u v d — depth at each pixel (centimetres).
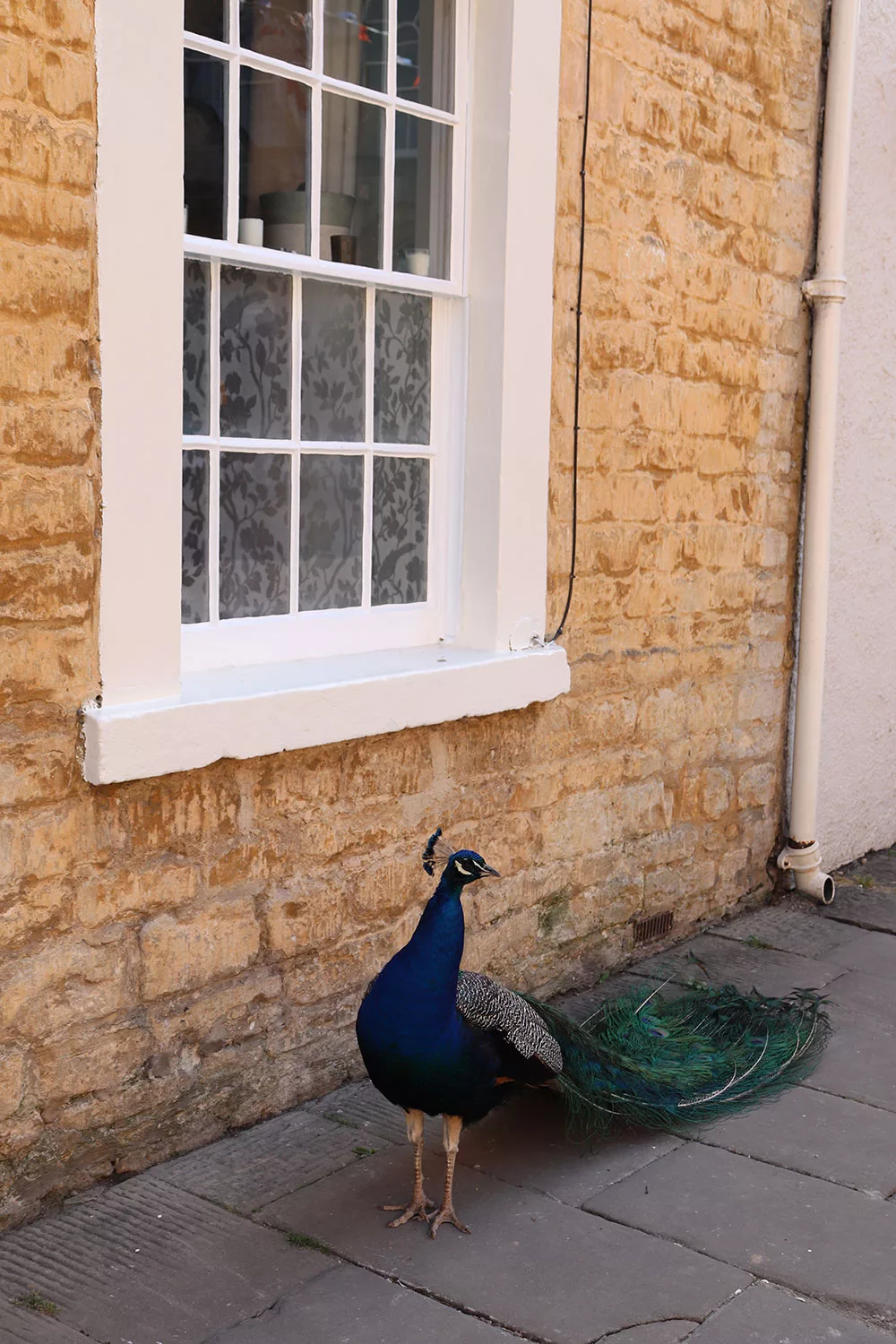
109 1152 398
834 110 673
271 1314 341
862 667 780
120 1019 395
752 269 646
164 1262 360
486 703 497
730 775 679
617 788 596
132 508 379
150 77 369
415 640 520
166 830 399
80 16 352
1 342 345
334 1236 378
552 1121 458
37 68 345
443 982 365
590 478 560
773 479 686
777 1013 512
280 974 443
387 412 502
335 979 463
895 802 838
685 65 584
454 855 373
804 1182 423
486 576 519
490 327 508
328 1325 338
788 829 726
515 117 495
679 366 605
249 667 452
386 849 477
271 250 442
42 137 348
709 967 618
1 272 343
